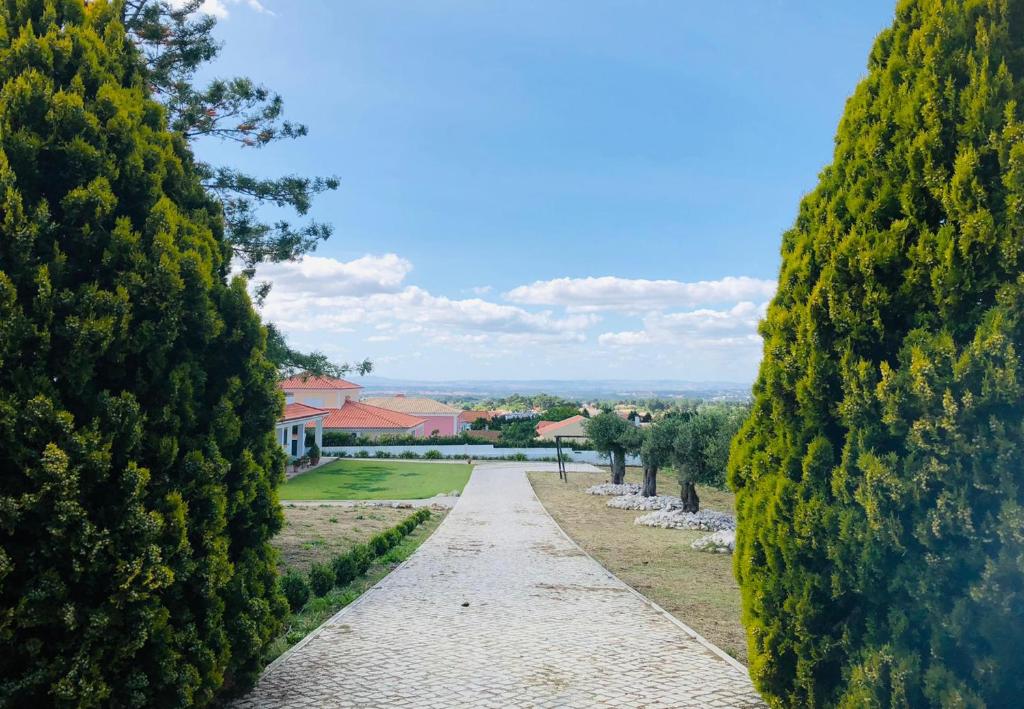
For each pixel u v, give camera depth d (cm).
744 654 718
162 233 446
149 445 433
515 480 3453
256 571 544
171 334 443
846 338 409
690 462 1919
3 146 391
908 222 386
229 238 1363
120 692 410
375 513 2133
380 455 4928
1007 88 359
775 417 455
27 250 384
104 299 405
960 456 347
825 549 408
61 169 418
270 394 555
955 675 353
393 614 882
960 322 362
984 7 379
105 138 435
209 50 1382
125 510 401
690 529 1833
